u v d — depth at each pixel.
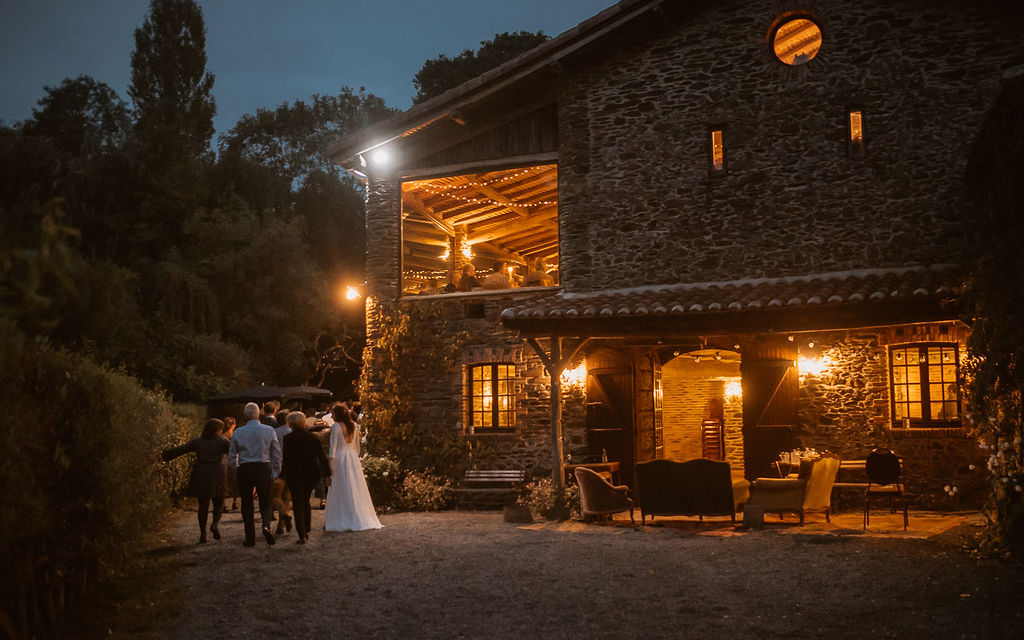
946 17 12.81
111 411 6.38
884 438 12.53
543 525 11.32
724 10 13.81
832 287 11.66
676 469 10.78
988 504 9.17
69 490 5.75
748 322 11.61
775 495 10.71
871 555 8.27
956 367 12.21
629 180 14.01
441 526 11.30
